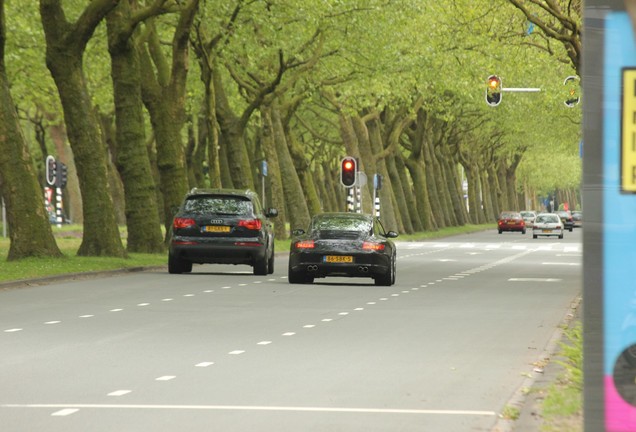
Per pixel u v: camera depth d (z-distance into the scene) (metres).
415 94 161.75
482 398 24.88
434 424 21.50
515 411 22.27
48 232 78.31
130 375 28.64
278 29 111.00
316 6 108.56
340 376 28.48
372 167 170.50
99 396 25.16
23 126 185.50
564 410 20.98
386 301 54.03
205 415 22.56
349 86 137.00
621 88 12.55
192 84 132.62
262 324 42.38
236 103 144.25
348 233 65.94
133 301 52.72
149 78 98.94
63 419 22.09
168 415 22.56
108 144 160.88
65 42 83.38
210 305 50.91
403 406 23.75
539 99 187.12
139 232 92.69
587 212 12.62
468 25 94.69
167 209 98.50
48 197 158.75
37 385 26.88
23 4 119.12
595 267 12.66
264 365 30.67
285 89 123.62
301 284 66.56
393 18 123.56
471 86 138.50
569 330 37.94
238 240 74.25
